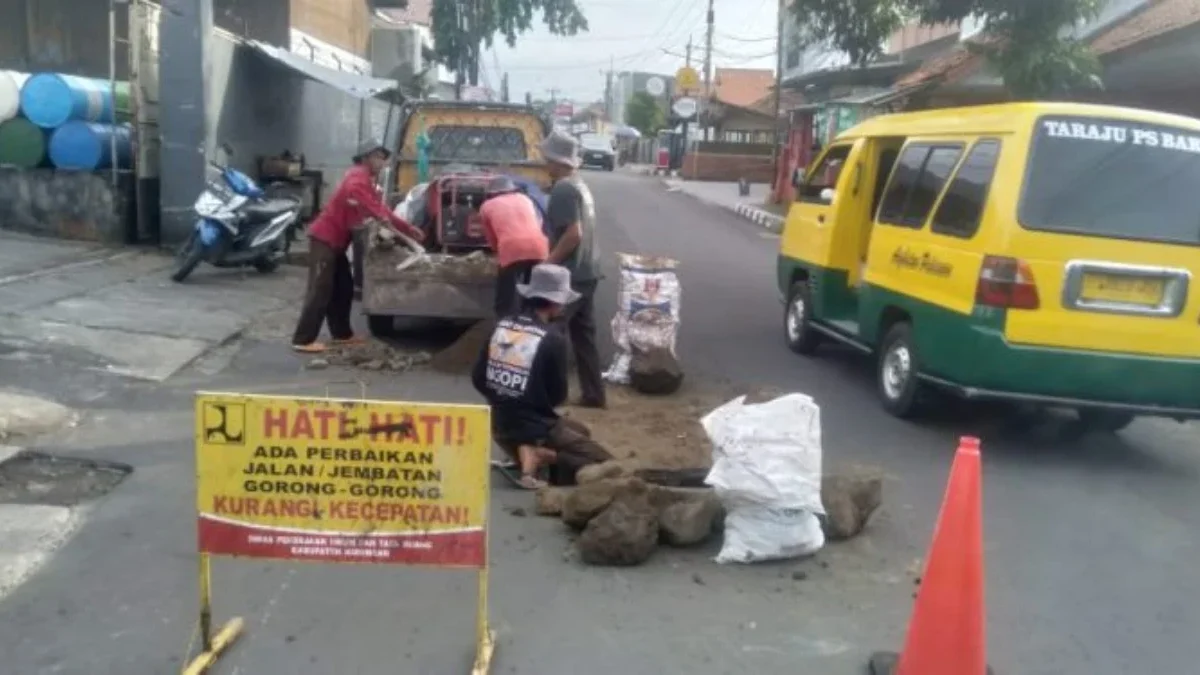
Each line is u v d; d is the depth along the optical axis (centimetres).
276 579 491
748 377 929
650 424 753
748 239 2150
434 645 437
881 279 834
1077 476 691
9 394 711
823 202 1005
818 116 2675
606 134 6712
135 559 504
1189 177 700
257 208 1220
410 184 1213
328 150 2081
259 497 396
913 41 2559
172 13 1325
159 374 808
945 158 793
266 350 923
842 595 498
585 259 759
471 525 396
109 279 1141
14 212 1334
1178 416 704
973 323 698
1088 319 682
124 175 1348
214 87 1427
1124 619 486
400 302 932
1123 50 1332
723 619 470
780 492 518
